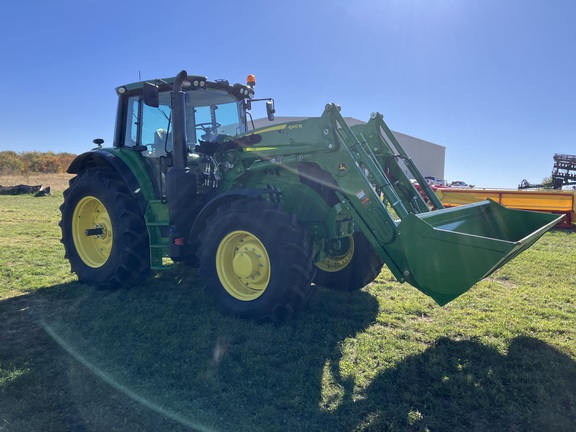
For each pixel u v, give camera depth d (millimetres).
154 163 4867
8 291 4770
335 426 2375
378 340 3453
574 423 2387
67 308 4207
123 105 5156
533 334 3588
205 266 4035
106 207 4801
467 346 3350
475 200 11734
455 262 2977
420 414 2469
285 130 4035
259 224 3689
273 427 2350
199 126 4844
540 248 7602
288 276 3584
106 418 2393
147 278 5238
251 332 3564
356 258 4719
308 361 3094
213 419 2418
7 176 33500
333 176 3729
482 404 2537
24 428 2299
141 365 3014
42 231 8891
